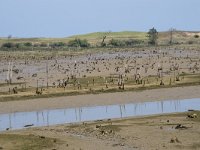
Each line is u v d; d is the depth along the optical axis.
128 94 104.88
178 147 55.97
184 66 167.62
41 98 100.25
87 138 62.19
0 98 99.56
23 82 128.50
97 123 73.81
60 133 66.25
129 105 93.56
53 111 88.19
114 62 196.75
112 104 94.81
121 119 77.06
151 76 136.25
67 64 195.12
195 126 68.19
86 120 77.38
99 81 126.12
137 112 84.69
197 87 113.81
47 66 174.00
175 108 88.44
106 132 65.50
